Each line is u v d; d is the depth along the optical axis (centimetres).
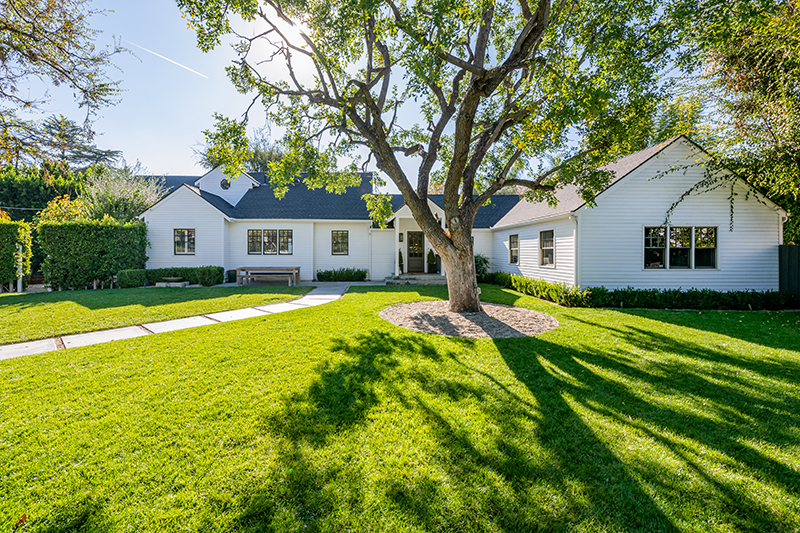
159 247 1559
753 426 296
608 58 687
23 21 667
